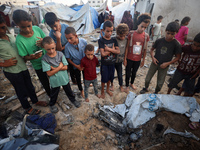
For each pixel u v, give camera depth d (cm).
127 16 607
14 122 202
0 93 288
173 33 198
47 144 135
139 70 411
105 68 240
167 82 345
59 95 279
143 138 192
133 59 259
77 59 230
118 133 202
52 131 187
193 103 219
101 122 219
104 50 224
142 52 260
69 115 229
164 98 227
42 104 248
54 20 195
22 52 179
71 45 213
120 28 215
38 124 187
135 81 349
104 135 198
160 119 211
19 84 195
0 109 235
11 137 153
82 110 240
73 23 1012
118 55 250
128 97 258
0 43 160
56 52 199
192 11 655
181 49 214
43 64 187
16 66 182
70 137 192
